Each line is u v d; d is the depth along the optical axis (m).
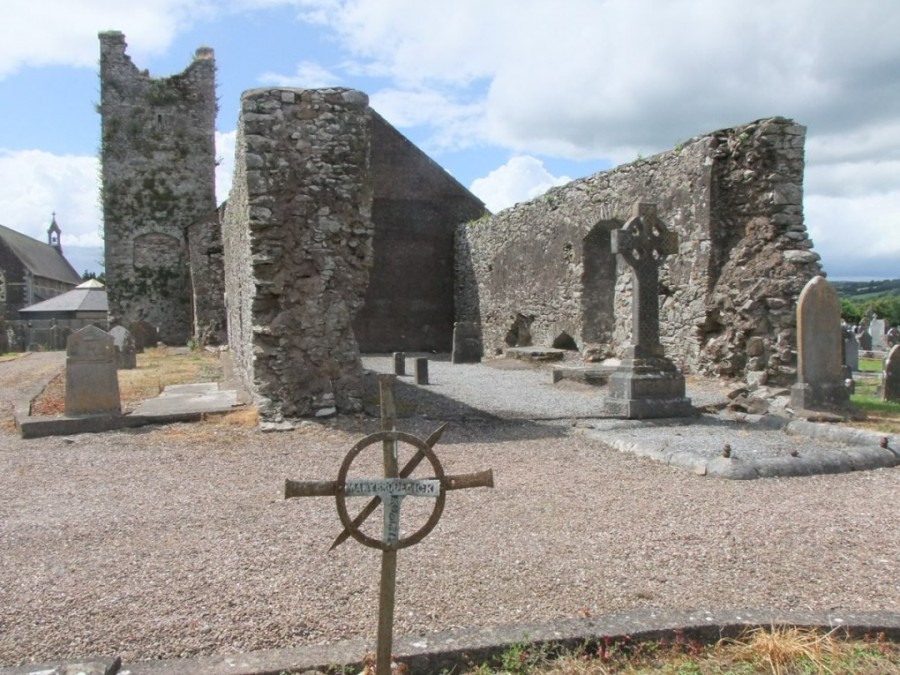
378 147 24.81
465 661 2.98
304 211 8.77
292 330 8.73
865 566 4.03
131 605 3.54
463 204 25.59
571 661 2.99
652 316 9.40
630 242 9.32
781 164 11.27
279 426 8.26
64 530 4.80
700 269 12.19
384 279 24.89
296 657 2.93
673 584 3.76
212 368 15.48
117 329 16.73
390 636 2.72
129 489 5.91
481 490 5.72
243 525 4.86
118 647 3.12
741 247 11.55
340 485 2.71
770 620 3.22
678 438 7.67
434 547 4.35
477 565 4.03
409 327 25.17
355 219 8.98
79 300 42.81
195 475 6.37
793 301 10.73
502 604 3.51
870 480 6.04
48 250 63.59
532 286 19.12
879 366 19.38
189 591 3.71
